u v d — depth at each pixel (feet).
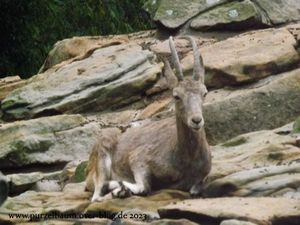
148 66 84.99
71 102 83.30
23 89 85.66
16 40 120.06
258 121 75.41
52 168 78.43
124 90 83.25
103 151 63.62
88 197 63.36
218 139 74.95
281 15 91.25
